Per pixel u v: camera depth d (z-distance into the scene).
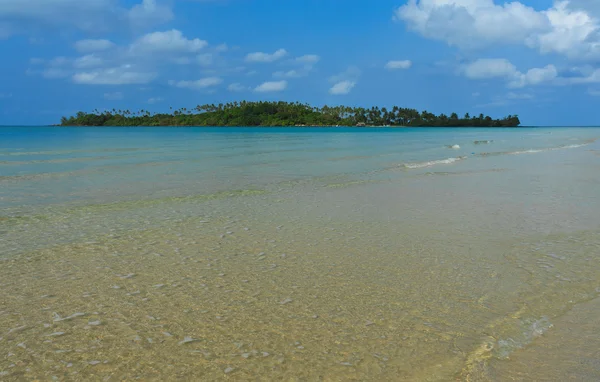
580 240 8.47
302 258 7.44
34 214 10.28
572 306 5.66
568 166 20.86
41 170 18.30
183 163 21.78
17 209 10.78
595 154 28.48
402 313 5.43
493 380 4.11
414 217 10.32
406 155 27.73
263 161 23.14
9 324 5.01
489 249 7.94
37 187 13.96
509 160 24.05
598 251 7.81
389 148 35.81
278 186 14.59
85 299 5.73
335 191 13.71
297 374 4.15
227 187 14.33
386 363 4.36
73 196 12.51
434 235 8.83
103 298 5.77
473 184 15.19
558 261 7.31
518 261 7.30
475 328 5.07
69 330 4.91
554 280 6.49
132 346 4.60
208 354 4.48
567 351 4.61
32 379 4.00
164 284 6.27
